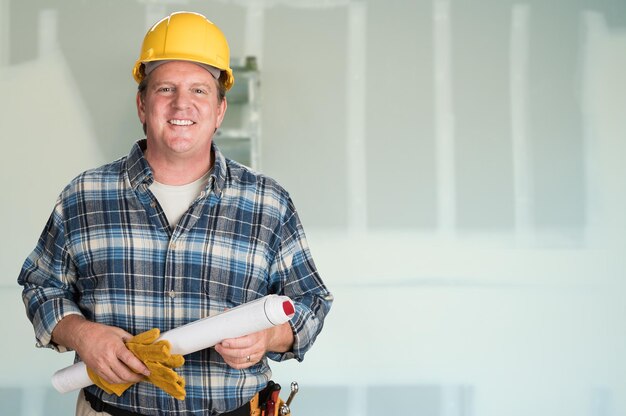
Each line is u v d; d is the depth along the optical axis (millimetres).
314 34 3623
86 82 3572
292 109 3607
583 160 3654
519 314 3611
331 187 3607
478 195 3629
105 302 1633
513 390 3594
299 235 1776
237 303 1645
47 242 1722
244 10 3598
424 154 3631
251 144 3443
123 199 1660
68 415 3527
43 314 1632
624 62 3654
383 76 3633
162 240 1640
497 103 3645
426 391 3582
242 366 1496
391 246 3609
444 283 3607
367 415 3572
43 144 3559
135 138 3578
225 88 1788
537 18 3656
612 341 3607
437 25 3643
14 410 3504
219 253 1644
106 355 1512
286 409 1745
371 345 3582
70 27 3574
